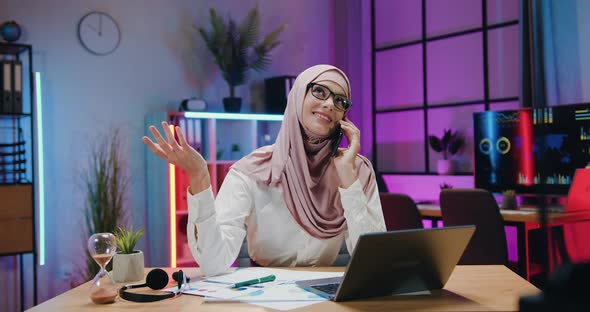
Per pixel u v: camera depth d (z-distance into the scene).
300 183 1.87
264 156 1.96
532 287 1.40
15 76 3.44
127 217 4.25
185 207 4.11
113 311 1.22
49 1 3.93
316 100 1.83
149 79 4.43
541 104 4.25
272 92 4.91
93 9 4.14
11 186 3.38
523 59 4.30
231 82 4.60
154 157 4.26
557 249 3.53
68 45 4.02
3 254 3.35
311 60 5.50
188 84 4.66
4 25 3.64
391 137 5.56
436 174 5.13
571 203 3.33
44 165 3.87
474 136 4.30
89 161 4.08
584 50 4.16
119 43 4.27
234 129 4.70
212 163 4.25
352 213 1.78
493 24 4.72
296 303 1.24
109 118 4.20
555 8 4.25
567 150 3.82
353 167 1.82
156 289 1.39
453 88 5.03
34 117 3.73
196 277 1.58
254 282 1.44
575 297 0.73
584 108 3.75
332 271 1.63
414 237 1.20
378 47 5.66
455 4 5.01
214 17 4.55
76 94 4.04
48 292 3.88
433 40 5.17
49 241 3.88
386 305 1.22
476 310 1.17
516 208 3.67
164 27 4.52
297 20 5.40
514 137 4.08
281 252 1.92
